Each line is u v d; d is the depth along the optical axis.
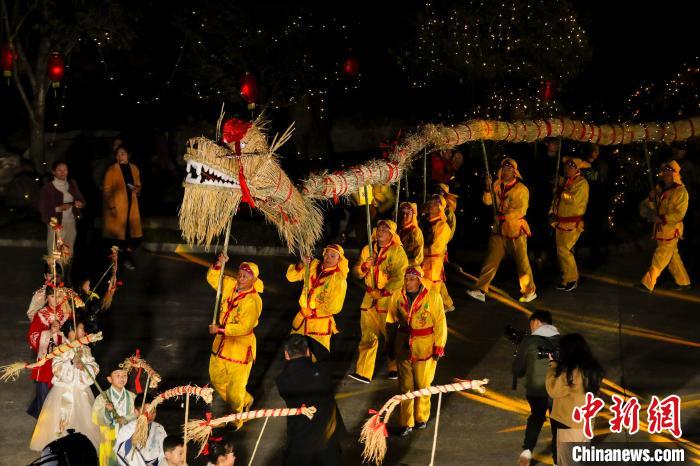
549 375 10.23
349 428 11.93
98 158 20.02
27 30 20.70
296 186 9.35
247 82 16.50
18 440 11.44
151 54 22.52
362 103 21.62
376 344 13.03
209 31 18.86
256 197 8.51
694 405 12.49
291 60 19.06
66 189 16.17
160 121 21.59
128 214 17.05
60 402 11.00
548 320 10.89
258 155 8.34
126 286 16.34
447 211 15.29
